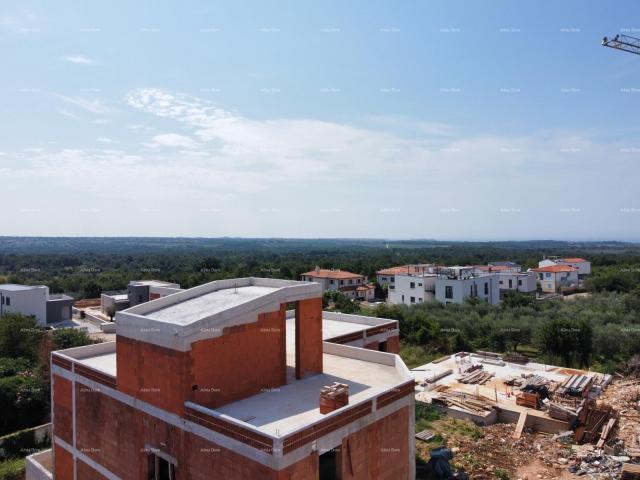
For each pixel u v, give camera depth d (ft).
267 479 37.58
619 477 65.67
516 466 70.54
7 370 109.19
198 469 43.78
